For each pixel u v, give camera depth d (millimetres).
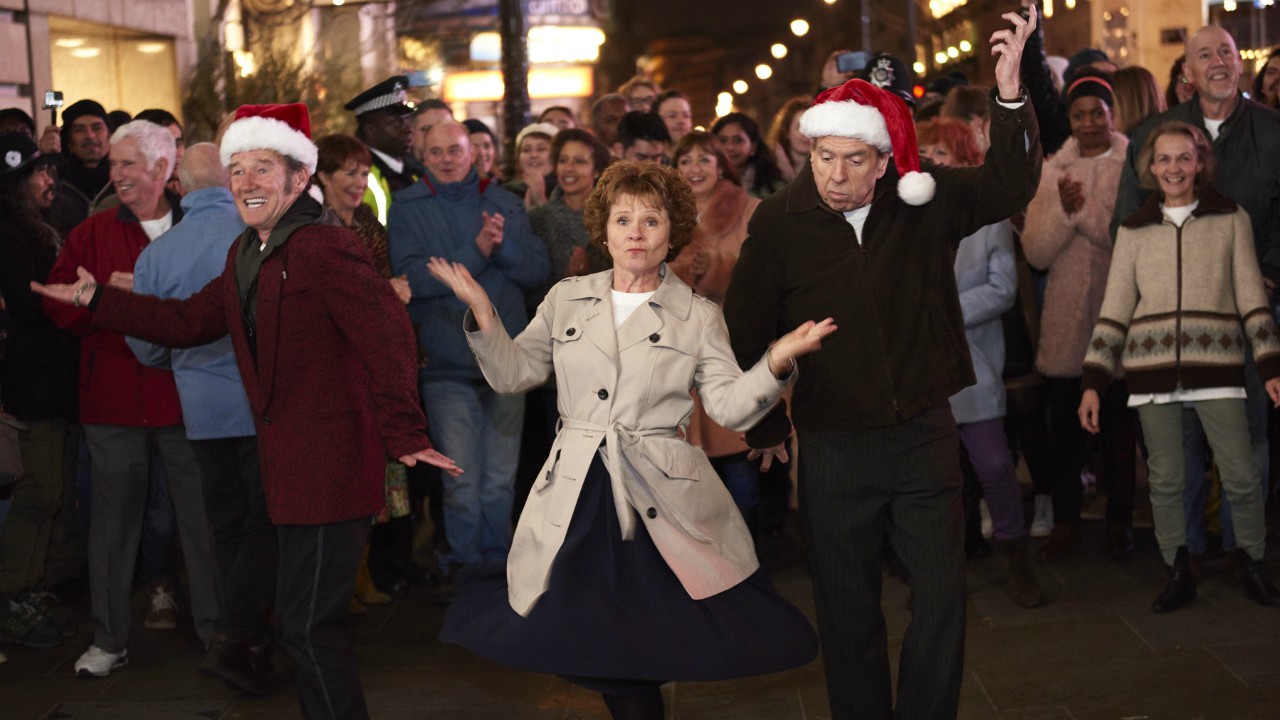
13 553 5164
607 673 3061
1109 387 5789
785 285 3617
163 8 14234
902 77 6539
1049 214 5965
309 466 3604
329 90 14375
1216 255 5012
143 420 4684
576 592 3164
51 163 5254
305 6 16094
